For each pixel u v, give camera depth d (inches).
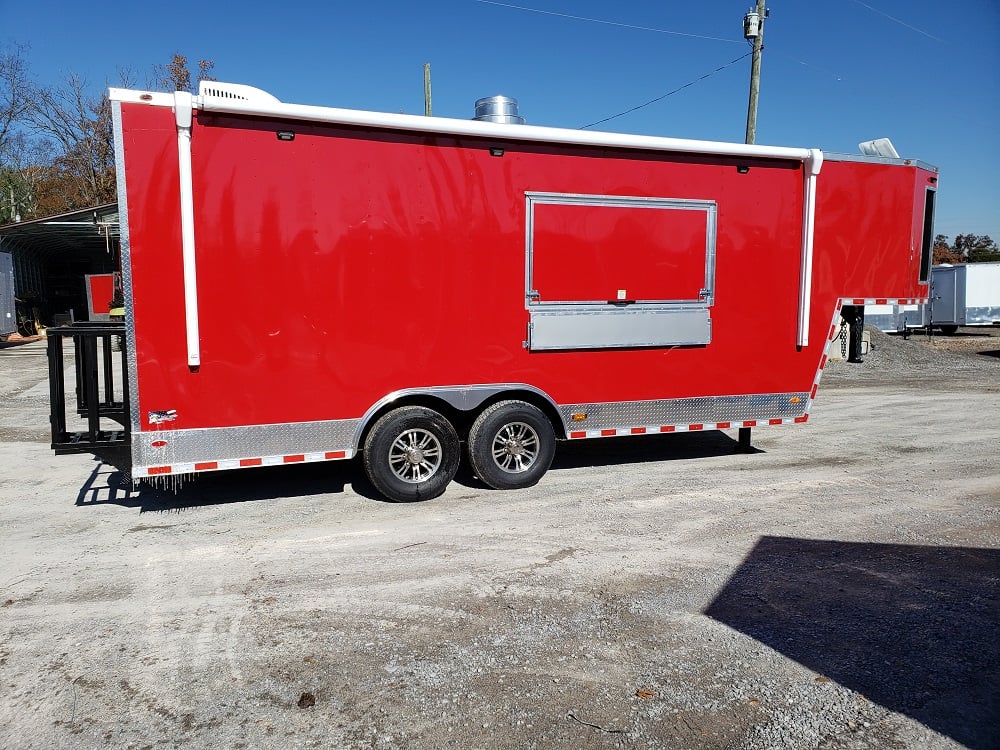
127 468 216.4
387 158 224.5
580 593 167.3
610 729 116.0
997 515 227.3
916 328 1248.8
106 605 161.5
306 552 194.2
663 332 263.0
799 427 379.9
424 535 207.6
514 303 243.3
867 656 138.7
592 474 278.7
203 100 200.7
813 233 279.1
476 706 122.4
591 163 247.9
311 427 224.5
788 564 185.3
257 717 119.5
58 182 1386.6
